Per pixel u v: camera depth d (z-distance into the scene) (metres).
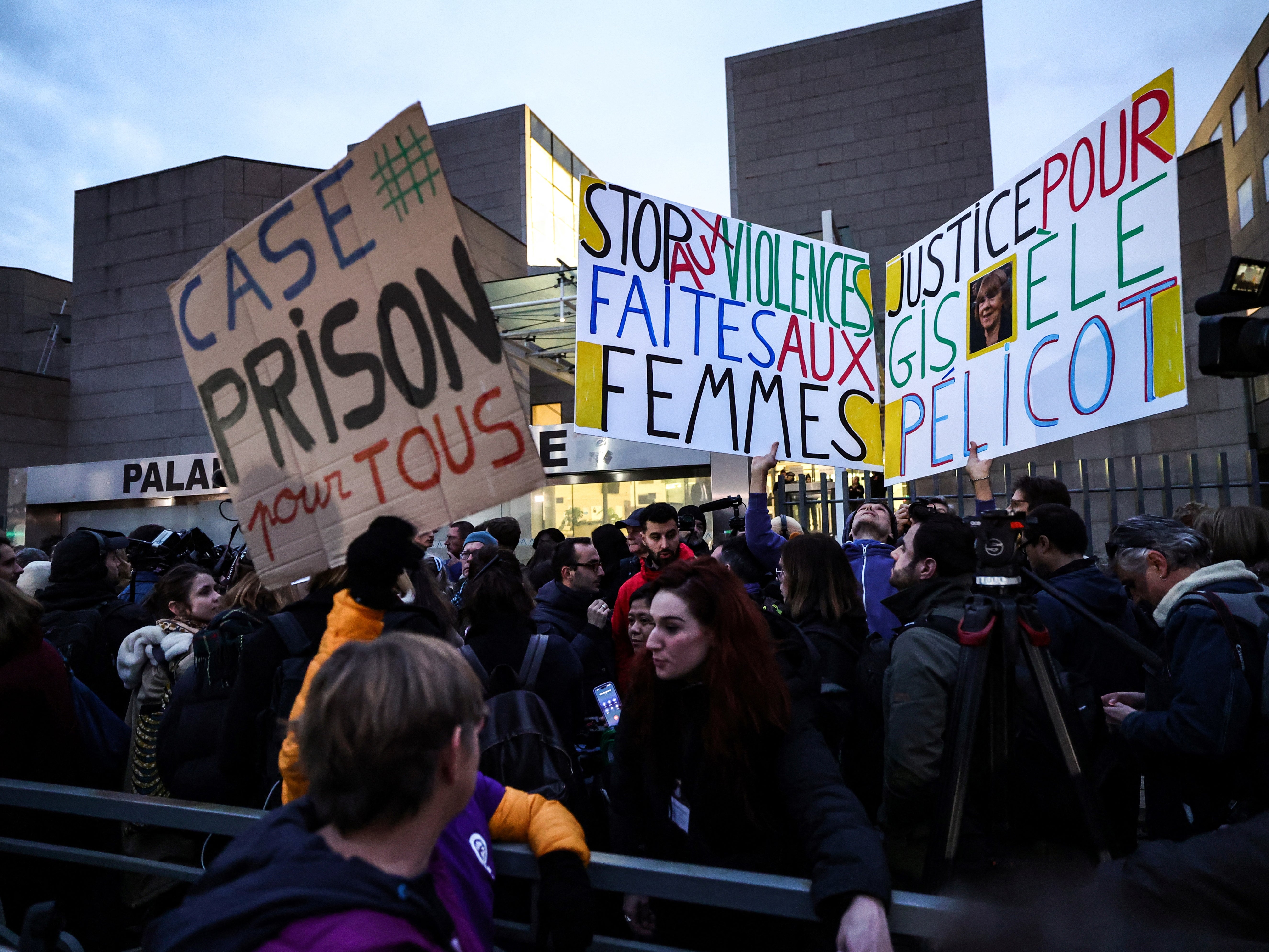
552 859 1.48
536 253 28.22
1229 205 24.30
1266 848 0.88
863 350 4.93
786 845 1.66
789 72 24.42
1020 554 1.85
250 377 2.45
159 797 2.04
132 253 23.36
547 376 21.98
